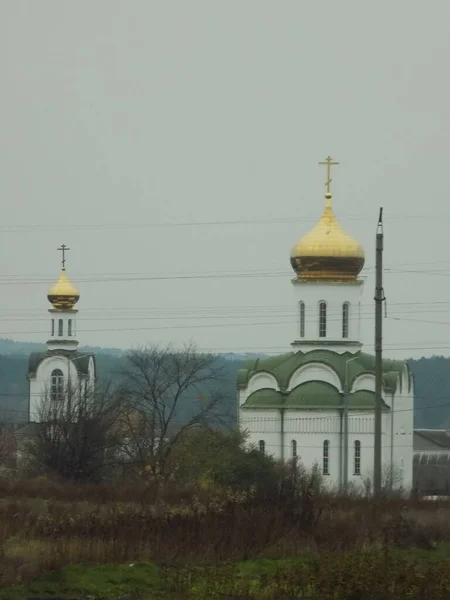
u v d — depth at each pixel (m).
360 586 82.88
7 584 86.88
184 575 88.44
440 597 82.31
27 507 126.38
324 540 104.12
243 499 109.75
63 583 88.12
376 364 127.81
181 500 133.50
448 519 123.94
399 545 107.62
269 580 87.06
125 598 84.69
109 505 135.12
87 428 191.75
